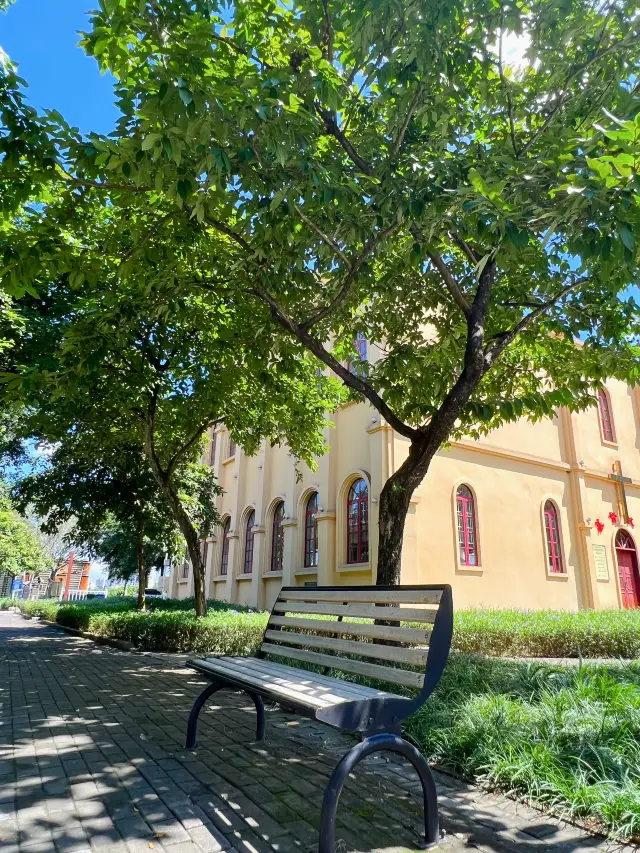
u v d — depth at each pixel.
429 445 6.08
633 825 2.63
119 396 9.03
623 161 2.88
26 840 2.60
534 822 2.87
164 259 6.05
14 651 10.88
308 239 5.55
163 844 2.57
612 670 5.84
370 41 4.65
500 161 4.40
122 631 11.76
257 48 5.17
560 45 5.11
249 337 7.78
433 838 2.63
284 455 19.31
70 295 9.09
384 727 2.62
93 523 14.78
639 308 6.96
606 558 18.66
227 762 3.75
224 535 24.00
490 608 13.78
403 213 4.75
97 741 4.27
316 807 3.01
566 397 7.36
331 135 5.93
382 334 8.22
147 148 3.72
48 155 4.50
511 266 6.37
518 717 3.93
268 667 3.96
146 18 4.20
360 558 14.83
